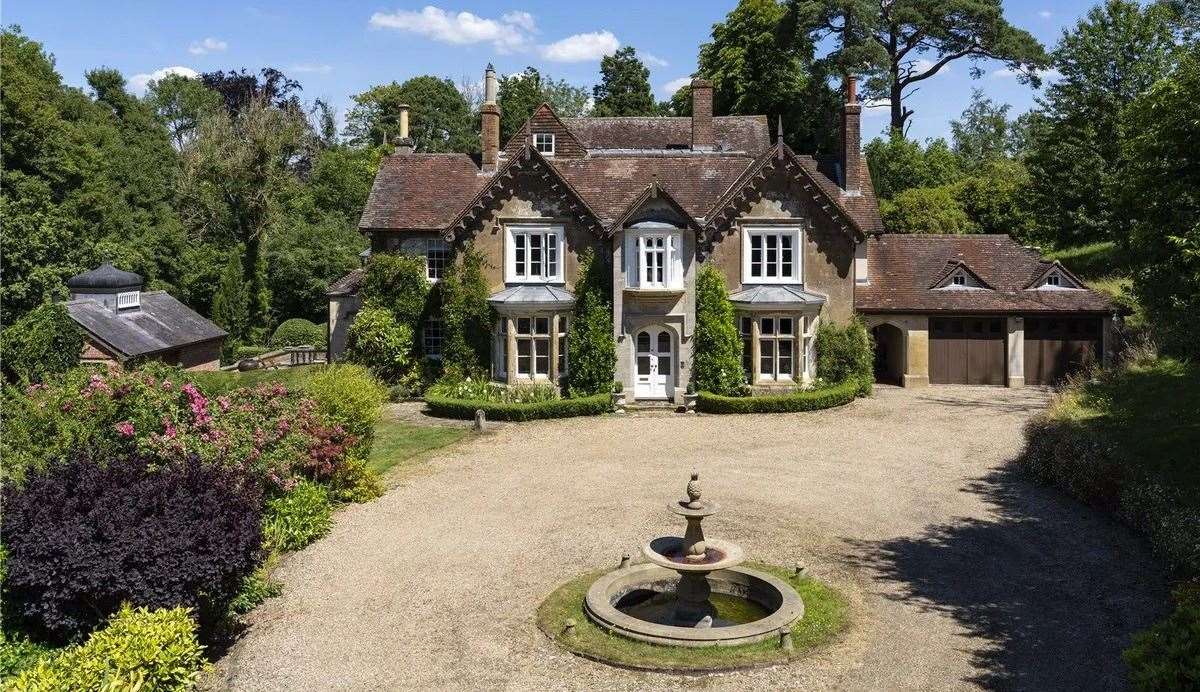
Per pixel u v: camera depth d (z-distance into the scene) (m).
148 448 16.03
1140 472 18.25
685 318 31.58
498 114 37.09
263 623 13.77
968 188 54.16
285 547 16.86
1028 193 45.97
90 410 16.88
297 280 60.25
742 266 32.09
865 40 51.19
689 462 23.45
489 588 14.90
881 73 51.75
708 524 18.09
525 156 31.98
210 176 59.25
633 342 31.91
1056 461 20.19
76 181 48.22
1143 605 13.68
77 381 18.00
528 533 17.69
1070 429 22.14
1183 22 38.66
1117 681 11.37
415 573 15.66
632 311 31.73
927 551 16.36
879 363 37.72
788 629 12.73
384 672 12.07
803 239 32.06
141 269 53.88
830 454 24.05
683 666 11.76
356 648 12.82
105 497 12.58
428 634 13.20
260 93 65.12
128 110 64.25
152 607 11.95
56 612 12.00
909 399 32.19
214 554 12.34
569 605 13.91
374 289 34.78
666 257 31.34
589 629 12.98
